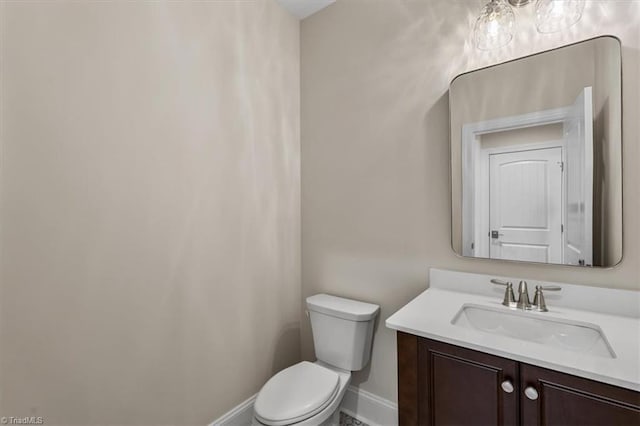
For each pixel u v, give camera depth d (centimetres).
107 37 115
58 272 104
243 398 170
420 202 158
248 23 171
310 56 201
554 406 84
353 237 183
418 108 158
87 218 110
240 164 168
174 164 137
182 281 141
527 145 128
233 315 165
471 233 141
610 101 112
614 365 80
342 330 163
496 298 135
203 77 149
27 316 98
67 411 107
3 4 92
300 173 207
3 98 92
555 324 112
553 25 116
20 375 97
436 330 104
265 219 183
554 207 123
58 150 103
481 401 96
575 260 119
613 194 112
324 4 191
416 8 158
